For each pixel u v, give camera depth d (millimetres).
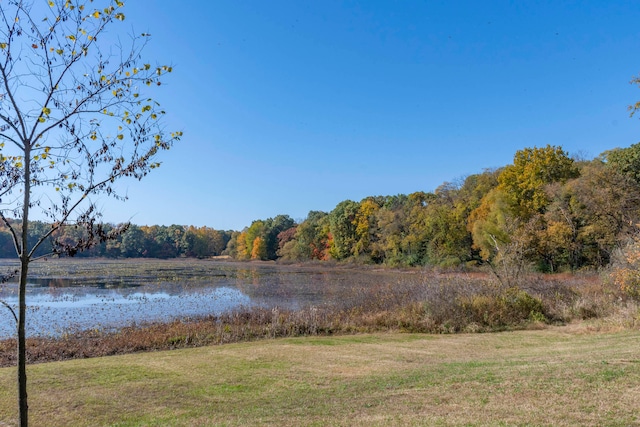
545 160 45750
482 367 9445
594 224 35781
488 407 6227
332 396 8062
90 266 71875
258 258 107000
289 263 87062
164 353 13039
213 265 84062
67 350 14227
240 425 6594
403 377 9141
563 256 40250
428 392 7438
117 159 4941
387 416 6262
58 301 26969
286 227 114438
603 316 17109
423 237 60531
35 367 11195
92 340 15695
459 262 53375
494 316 17672
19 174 4664
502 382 7492
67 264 78938
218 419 7141
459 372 9016
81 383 9648
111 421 7398
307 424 6273
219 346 14234
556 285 21219
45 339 15805
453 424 5609
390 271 61750
